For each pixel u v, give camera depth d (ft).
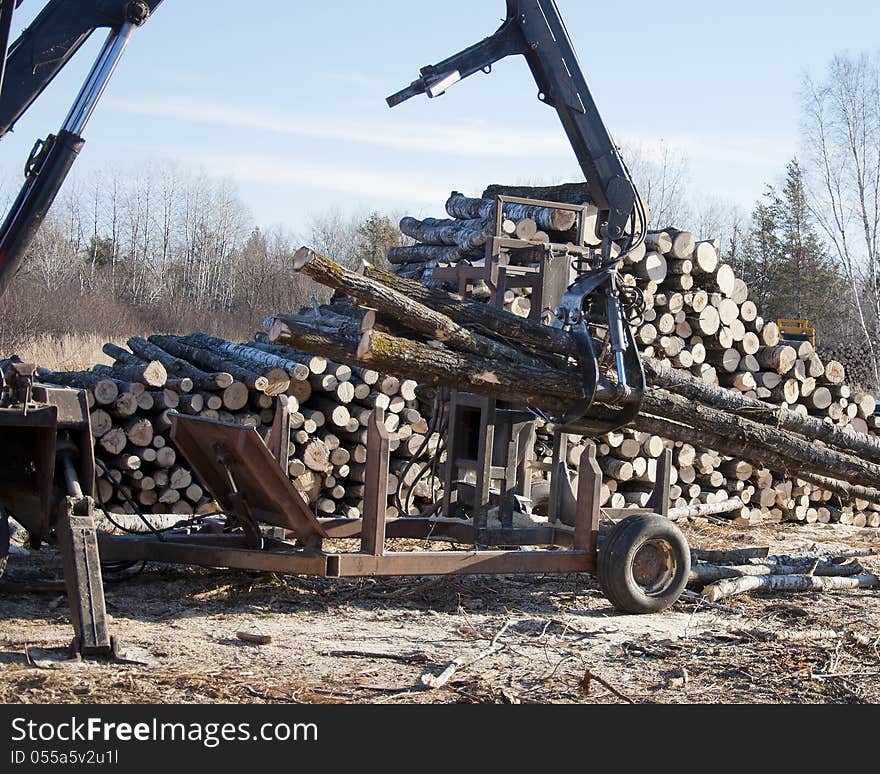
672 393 26.91
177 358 38.37
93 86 20.86
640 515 24.12
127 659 17.49
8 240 20.70
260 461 21.84
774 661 20.16
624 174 26.43
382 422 22.40
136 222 213.87
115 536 22.57
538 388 23.91
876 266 114.32
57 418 19.19
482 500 26.23
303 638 20.03
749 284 168.45
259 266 195.83
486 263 27.48
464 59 25.18
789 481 42.24
